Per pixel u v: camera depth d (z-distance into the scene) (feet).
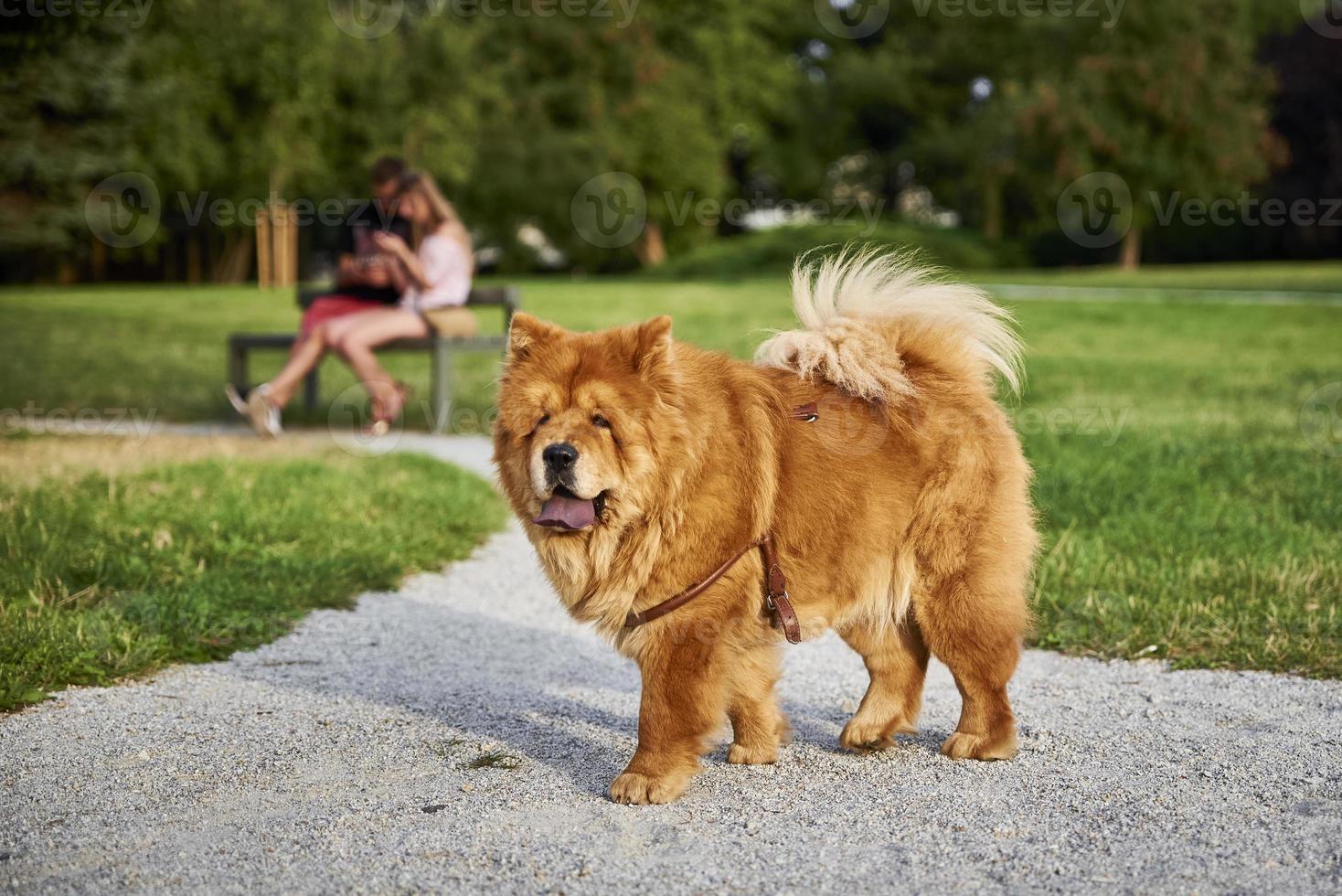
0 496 22.71
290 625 17.99
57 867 10.05
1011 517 12.84
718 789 12.03
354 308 34.40
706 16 123.54
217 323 64.54
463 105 103.65
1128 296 76.84
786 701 15.26
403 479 27.04
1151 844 10.41
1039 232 131.64
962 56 134.31
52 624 15.84
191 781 12.04
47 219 71.46
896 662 13.44
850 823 11.05
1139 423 34.17
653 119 115.34
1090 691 15.06
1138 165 100.07
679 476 11.80
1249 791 11.62
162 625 16.72
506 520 26.30
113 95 61.77
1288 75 120.88
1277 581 18.31
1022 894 9.48
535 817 11.20
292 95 95.55
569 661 16.81
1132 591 18.53
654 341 11.97
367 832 10.79
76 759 12.59
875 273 13.85
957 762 12.76
